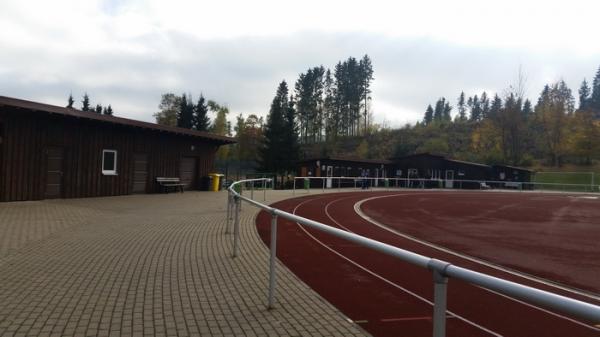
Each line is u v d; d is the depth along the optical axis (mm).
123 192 19641
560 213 18656
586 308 1502
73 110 17766
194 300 5223
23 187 15492
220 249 8352
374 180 43250
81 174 17672
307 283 6281
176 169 22641
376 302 5422
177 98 65438
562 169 64375
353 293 5812
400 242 10578
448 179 45500
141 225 10984
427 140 86000
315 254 8375
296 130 51344
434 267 2279
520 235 12047
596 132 66688
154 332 4164
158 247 8328
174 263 7086
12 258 7074
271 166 49688
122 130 19562
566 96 88438
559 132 71500
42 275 6129
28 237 8867
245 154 67188
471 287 6293
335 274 6855
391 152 74688
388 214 16969
